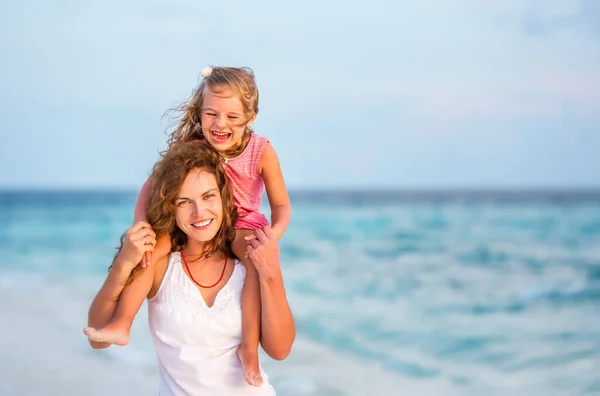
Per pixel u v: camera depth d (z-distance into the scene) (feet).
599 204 231.91
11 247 97.35
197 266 9.57
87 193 465.47
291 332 9.41
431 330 43.01
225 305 9.29
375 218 157.69
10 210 212.43
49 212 196.75
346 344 37.99
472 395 29.30
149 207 9.46
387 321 45.57
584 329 43.65
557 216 156.15
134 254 9.12
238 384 9.33
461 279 65.21
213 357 9.26
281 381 28.32
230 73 10.80
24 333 34.19
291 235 112.88
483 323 45.70
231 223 9.78
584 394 29.89
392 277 66.23
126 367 27.84
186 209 9.24
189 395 9.29
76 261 79.05
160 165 9.45
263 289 9.18
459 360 35.96
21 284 55.77
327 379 28.99
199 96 10.91
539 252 85.10
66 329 35.45
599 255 81.00
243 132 11.14
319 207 229.66
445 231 117.70
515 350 38.22
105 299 9.29
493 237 105.81
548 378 32.55
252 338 9.24
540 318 47.44
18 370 26.89
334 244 97.19
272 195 11.41
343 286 60.59
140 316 38.78
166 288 9.42
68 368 27.43
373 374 30.91
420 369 33.45
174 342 9.26
